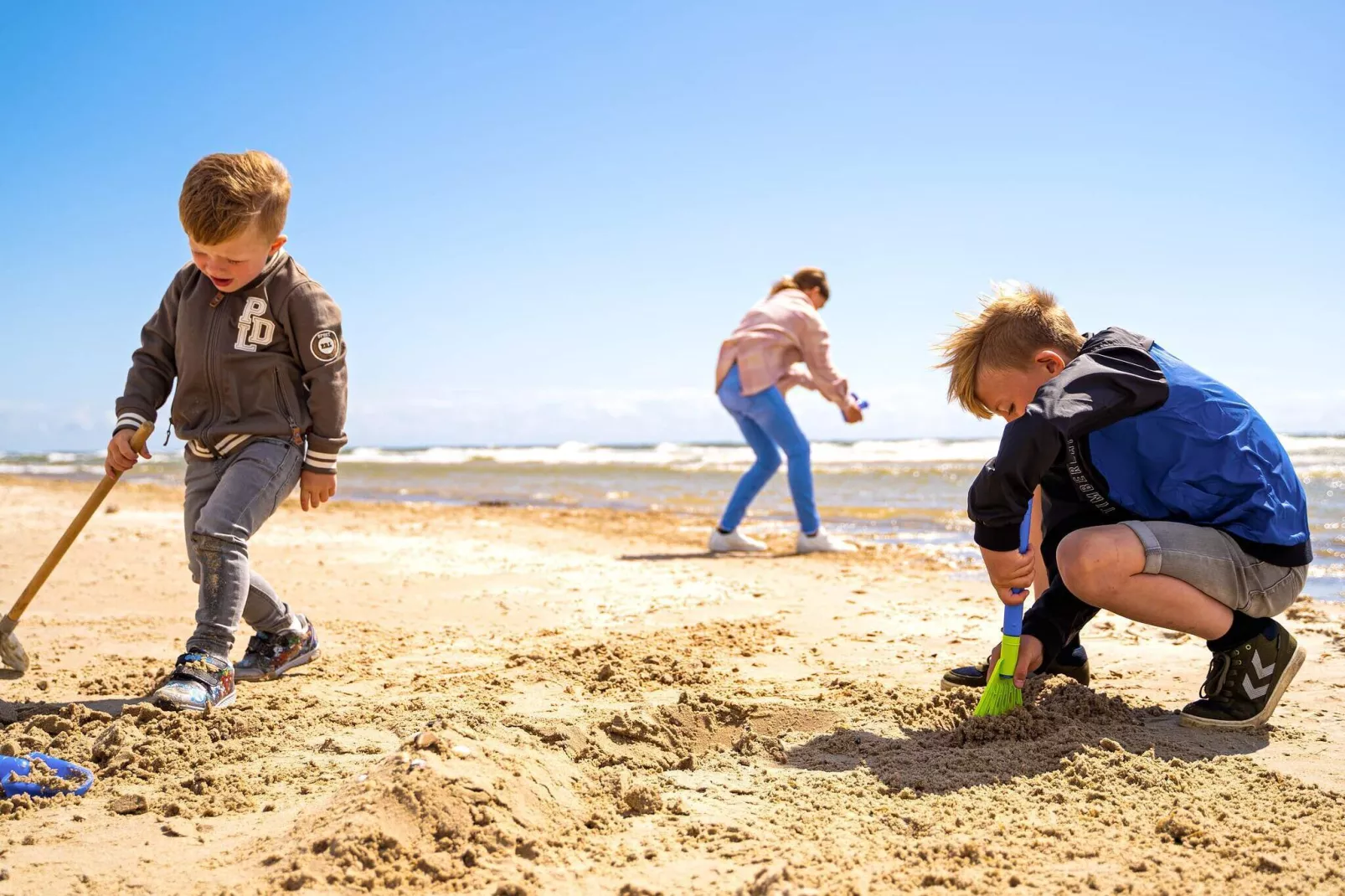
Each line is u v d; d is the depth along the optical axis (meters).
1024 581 2.62
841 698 3.04
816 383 7.25
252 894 1.70
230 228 2.88
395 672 3.53
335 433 3.28
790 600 5.24
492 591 5.65
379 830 1.84
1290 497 2.61
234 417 3.16
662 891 1.72
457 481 18.50
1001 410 2.78
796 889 1.68
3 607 4.99
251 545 7.88
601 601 5.29
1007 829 1.97
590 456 28.78
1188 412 2.57
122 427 3.12
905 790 2.20
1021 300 2.71
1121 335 2.68
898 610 4.81
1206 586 2.55
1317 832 1.92
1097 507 2.69
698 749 2.64
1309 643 3.77
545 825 1.99
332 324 3.22
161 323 3.24
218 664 2.95
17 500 12.78
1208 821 1.98
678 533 9.11
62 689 3.26
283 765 2.42
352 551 7.55
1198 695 3.02
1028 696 2.83
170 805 2.13
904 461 19.28
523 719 2.66
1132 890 1.68
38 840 1.98
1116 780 2.23
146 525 9.08
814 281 7.50
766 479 7.46
